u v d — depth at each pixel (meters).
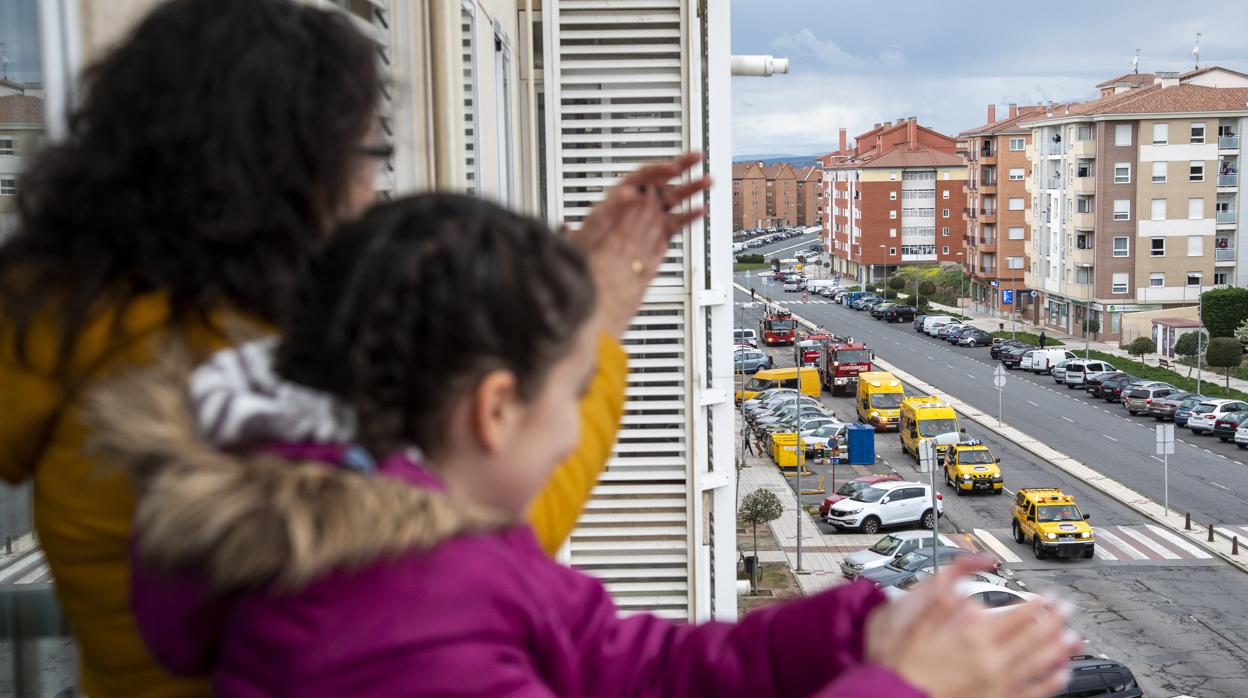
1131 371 77.25
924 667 1.07
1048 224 94.12
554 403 1.21
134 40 1.40
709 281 10.87
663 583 10.79
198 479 1.04
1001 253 109.75
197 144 1.33
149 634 1.16
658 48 10.36
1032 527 42.00
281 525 1.03
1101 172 85.44
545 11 10.25
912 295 121.88
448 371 1.12
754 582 39.22
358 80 1.45
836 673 1.32
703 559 10.75
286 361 1.15
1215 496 49.25
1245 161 84.06
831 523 45.56
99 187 1.32
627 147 10.54
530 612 1.14
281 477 1.05
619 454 10.75
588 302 1.20
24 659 2.40
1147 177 84.88
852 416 66.88
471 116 6.46
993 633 1.07
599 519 10.75
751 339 89.06
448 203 1.16
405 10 4.56
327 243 1.21
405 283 1.10
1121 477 52.56
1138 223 85.38
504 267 1.13
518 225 1.18
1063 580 39.47
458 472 1.19
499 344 1.13
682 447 10.70
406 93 1.64
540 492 1.75
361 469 1.11
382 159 1.54
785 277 157.50
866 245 144.25
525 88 10.35
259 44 1.37
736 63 12.69
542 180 11.07
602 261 2.12
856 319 115.94
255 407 1.10
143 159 1.33
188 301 1.32
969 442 52.72
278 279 1.33
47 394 1.33
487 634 1.10
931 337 100.50
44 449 1.37
